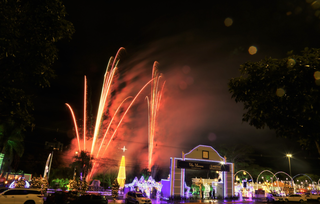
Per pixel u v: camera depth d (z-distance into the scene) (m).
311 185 68.50
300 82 6.45
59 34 9.12
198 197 41.78
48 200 22.77
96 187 38.97
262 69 7.35
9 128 43.94
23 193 19.48
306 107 6.37
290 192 51.22
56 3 8.85
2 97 8.38
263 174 74.12
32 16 8.52
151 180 42.03
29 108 9.23
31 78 8.96
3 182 44.00
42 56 8.77
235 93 8.03
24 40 8.44
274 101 7.05
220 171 44.25
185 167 40.59
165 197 39.34
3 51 7.72
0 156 44.28
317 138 6.86
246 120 8.15
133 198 27.47
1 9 7.42
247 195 54.66
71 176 42.00
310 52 7.13
